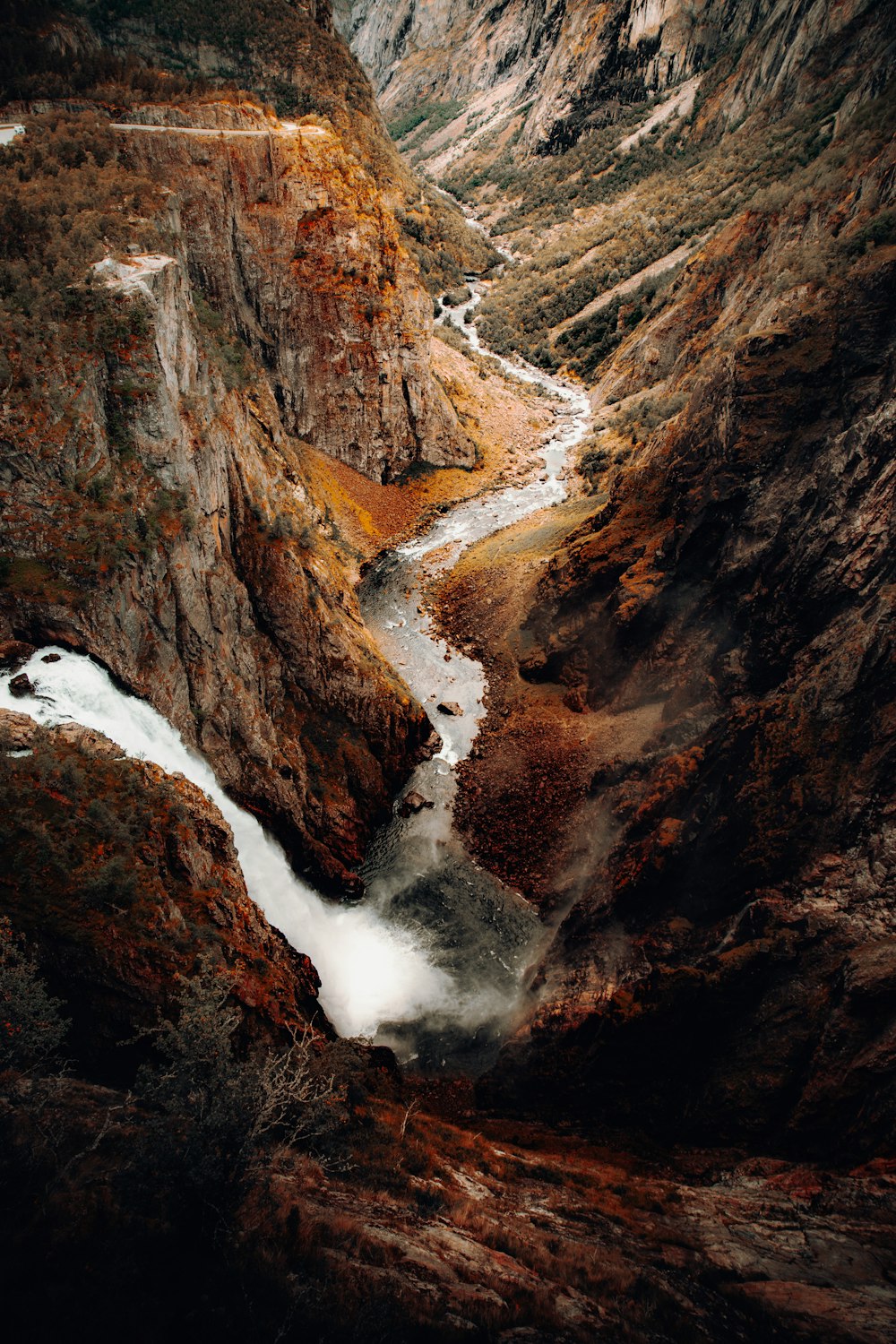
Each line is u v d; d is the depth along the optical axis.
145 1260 8.58
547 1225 12.23
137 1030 13.38
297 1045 13.21
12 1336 7.25
